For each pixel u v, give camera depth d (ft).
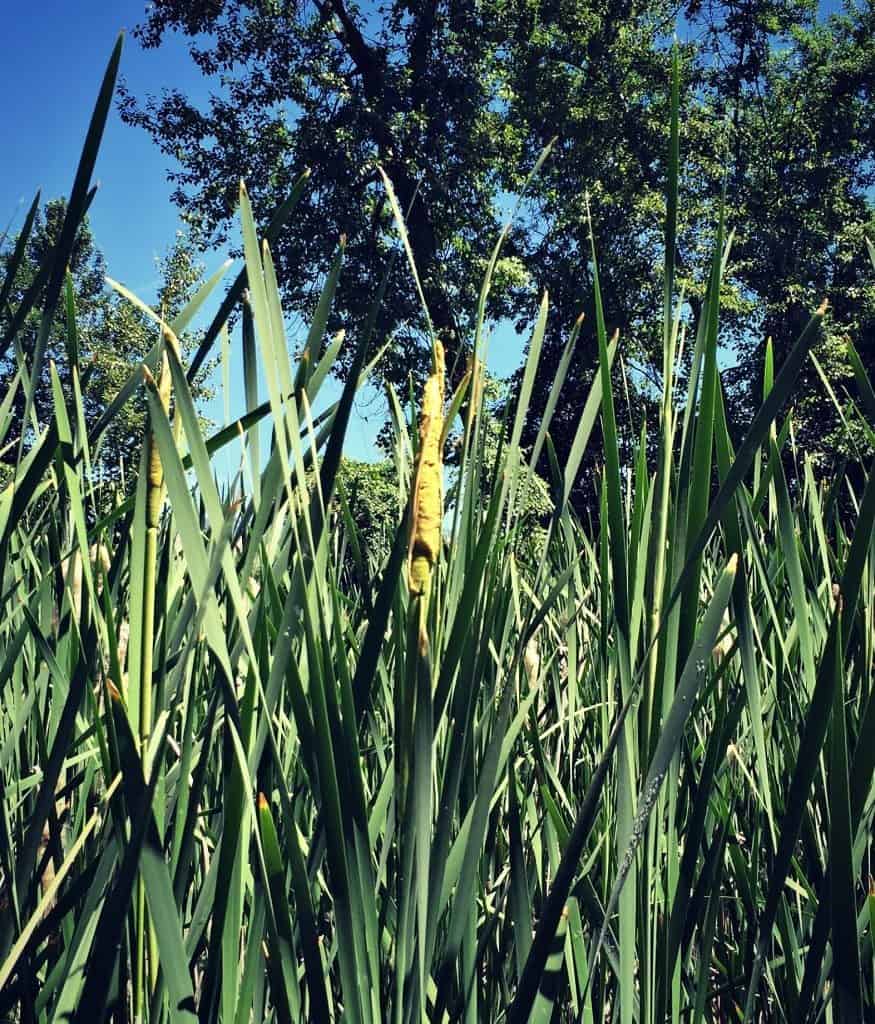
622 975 2.31
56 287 1.91
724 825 2.64
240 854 2.15
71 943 2.19
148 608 2.11
